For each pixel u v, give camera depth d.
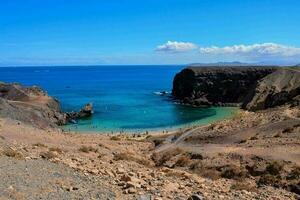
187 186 17.59
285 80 128.12
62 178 15.59
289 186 24.48
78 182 15.20
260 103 120.88
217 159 33.97
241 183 23.84
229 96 150.12
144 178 17.81
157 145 53.84
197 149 40.12
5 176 14.51
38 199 12.18
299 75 127.69
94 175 17.25
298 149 35.25
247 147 39.00
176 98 153.38
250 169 29.70
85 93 168.38
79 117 101.25
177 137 59.03
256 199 16.83
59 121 89.31
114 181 16.23
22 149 23.84
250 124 58.75
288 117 60.34
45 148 28.03
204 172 29.22
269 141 41.44
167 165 33.22
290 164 29.92
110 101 139.12
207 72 153.62
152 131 83.31
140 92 175.50
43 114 81.25
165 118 102.62
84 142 48.09
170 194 14.52
